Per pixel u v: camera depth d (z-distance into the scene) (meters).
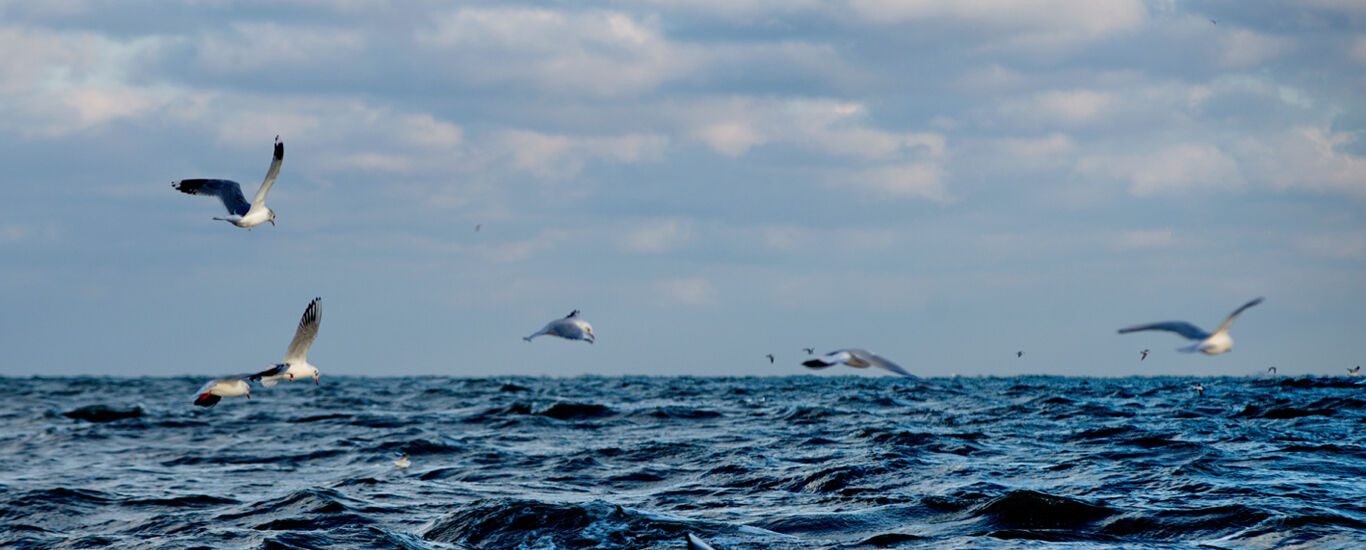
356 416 49.72
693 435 37.31
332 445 36.72
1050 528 19.56
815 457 29.52
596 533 19.44
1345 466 25.66
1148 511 20.27
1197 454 27.77
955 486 23.75
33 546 20.83
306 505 23.33
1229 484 22.97
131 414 52.31
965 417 42.50
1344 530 18.41
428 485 26.88
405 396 74.50
